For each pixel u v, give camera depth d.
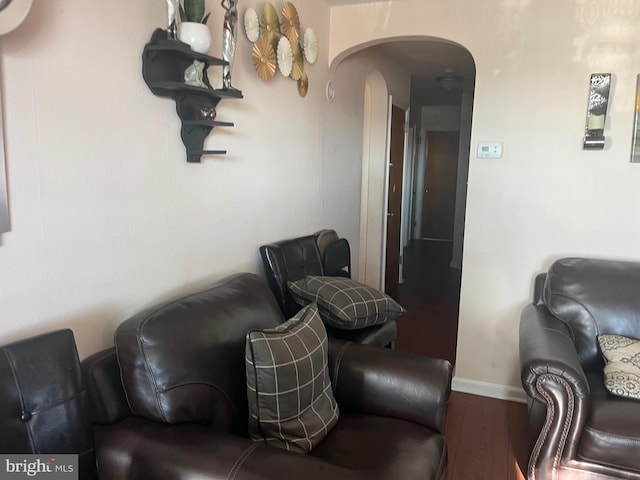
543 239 2.79
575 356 1.99
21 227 1.16
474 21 2.73
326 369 1.71
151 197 1.59
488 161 2.82
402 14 2.84
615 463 1.82
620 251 2.67
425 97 7.42
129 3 1.43
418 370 1.75
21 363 1.03
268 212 2.39
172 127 1.66
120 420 1.36
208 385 1.42
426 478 1.40
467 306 2.99
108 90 1.38
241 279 1.86
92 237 1.37
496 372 2.98
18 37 1.11
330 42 3.00
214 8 1.84
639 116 2.53
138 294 1.57
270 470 1.14
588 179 2.66
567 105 2.64
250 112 2.16
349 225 3.70
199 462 1.19
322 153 3.04
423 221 9.28
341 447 1.53
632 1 2.48
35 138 1.18
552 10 2.60
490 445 2.43
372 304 2.33
